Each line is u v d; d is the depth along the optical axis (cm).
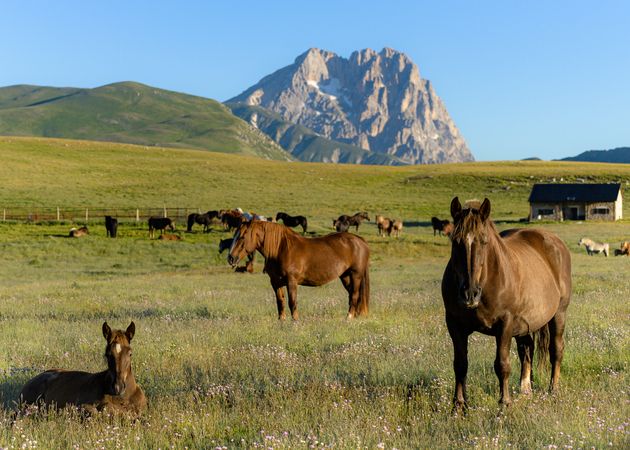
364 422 691
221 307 1864
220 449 602
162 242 5038
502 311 747
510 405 742
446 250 4578
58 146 14388
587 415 680
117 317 1762
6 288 2788
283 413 730
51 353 1171
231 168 12325
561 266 904
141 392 787
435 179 11225
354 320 1494
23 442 641
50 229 5762
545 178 10988
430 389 838
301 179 11238
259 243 1520
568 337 1145
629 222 7569
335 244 1577
